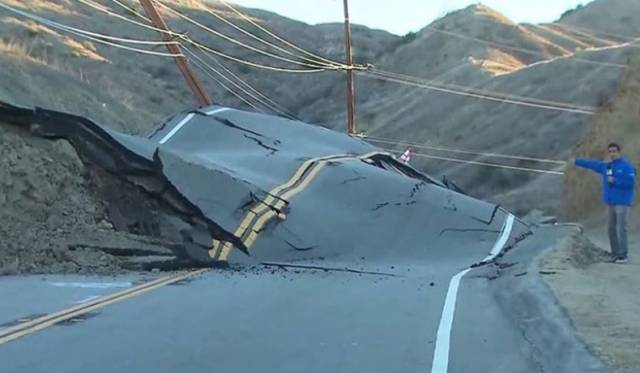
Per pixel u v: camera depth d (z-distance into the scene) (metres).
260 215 18.20
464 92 86.25
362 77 104.25
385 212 21.33
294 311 10.97
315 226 19.20
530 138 70.69
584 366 7.61
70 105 42.22
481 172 69.75
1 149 16.08
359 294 12.78
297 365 7.90
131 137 18.12
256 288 13.18
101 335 9.01
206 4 105.50
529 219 30.30
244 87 80.56
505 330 9.82
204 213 17.30
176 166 17.72
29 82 40.00
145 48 78.25
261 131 26.30
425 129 83.12
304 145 25.77
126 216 17.09
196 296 12.07
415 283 14.44
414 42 112.81
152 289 12.63
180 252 16.31
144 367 7.68
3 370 7.42
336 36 117.94
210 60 82.75
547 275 13.39
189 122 26.06
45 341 8.63
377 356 8.34
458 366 7.98
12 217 15.26
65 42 61.25
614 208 17.22
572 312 9.98
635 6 119.56
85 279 13.67
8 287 12.43
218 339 8.97
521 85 80.25
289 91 96.44
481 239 21.72
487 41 108.06
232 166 21.70
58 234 15.62
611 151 17.19
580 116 70.19
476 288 13.71
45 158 16.78
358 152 26.78
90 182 17.25
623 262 17.00
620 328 9.05
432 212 22.02
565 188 38.12
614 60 76.12
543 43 108.25
